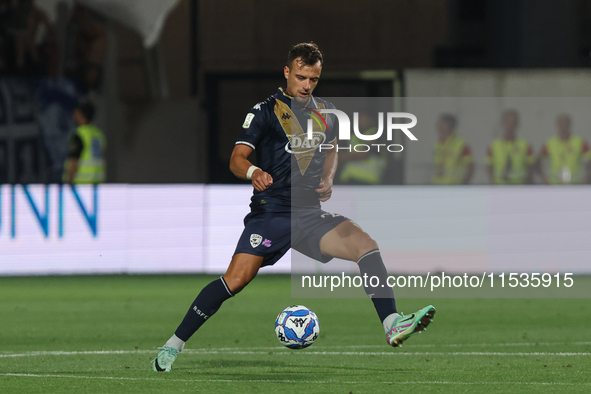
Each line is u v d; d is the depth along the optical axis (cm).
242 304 4203
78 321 3472
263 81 8181
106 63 6425
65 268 5631
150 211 5666
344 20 8731
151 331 3138
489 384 1902
